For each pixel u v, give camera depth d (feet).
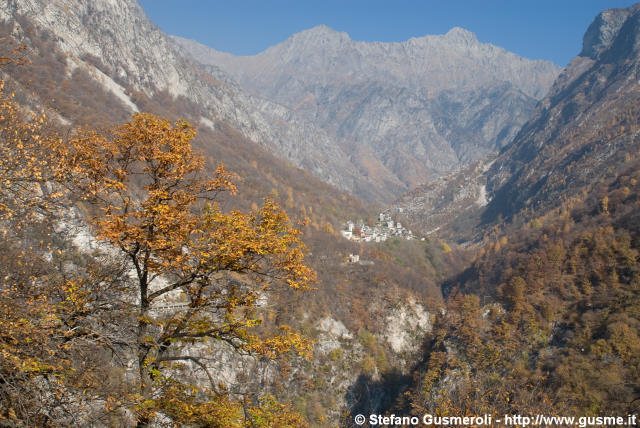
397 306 416.26
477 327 318.24
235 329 51.60
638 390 183.73
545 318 302.04
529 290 342.03
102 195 49.90
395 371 357.82
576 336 266.98
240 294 52.65
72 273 50.34
